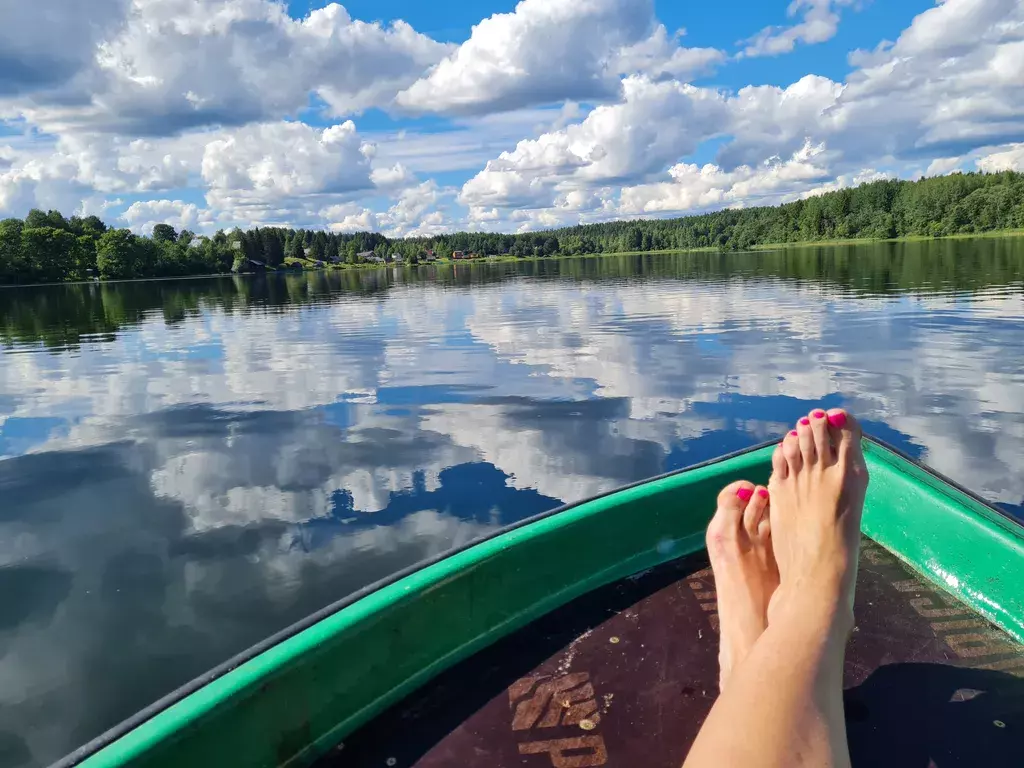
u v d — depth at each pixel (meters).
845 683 1.42
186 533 3.56
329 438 5.18
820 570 1.39
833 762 0.98
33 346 11.92
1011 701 1.36
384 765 1.25
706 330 10.07
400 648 1.42
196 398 6.95
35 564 3.29
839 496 1.51
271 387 7.34
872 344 8.10
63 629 2.73
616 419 5.32
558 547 1.72
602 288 21.06
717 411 5.43
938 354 7.32
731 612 1.55
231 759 1.15
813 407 5.42
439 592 1.48
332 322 14.27
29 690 2.38
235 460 4.75
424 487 4.05
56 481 4.48
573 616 1.67
